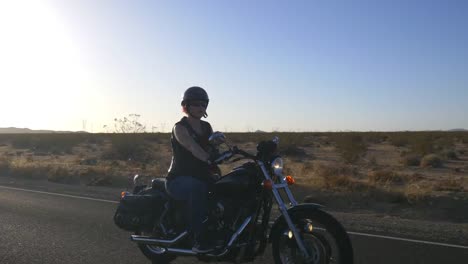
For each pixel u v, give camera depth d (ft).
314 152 106.73
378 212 36.83
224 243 17.15
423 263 21.01
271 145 17.06
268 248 22.98
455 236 26.55
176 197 18.12
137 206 19.34
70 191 45.37
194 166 18.43
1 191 44.80
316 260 16.30
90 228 27.86
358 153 92.73
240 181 16.94
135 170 62.34
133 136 109.09
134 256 22.00
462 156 96.07
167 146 129.80
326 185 44.14
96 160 89.20
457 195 39.22
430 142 104.06
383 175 56.65
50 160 95.09
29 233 26.48
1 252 22.57
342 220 31.30
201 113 18.63
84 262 21.02
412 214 35.83
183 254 18.21
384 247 23.86
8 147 152.87
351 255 15.85
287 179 17.15
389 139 146.10
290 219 16.51
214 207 17.61
